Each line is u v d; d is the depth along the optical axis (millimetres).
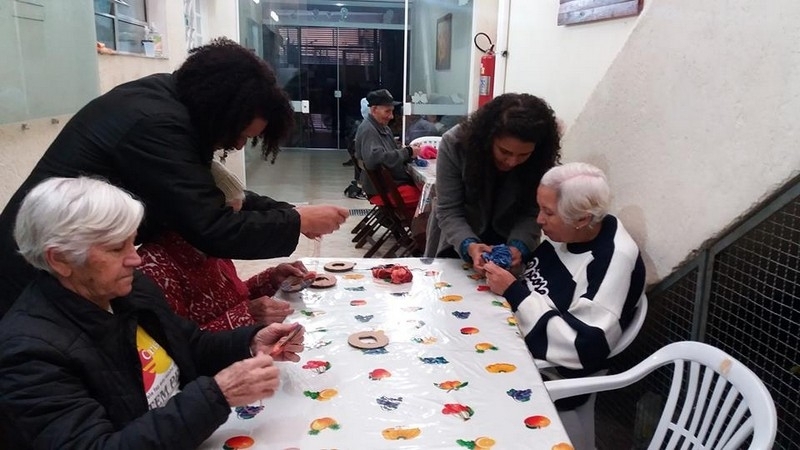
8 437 1003
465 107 5648
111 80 2914
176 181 1302
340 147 9789
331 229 1603
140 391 1046
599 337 1568
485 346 1450
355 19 8555
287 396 1213
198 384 987
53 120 2230
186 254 1462
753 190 1423
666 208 1781
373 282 1902
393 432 1090
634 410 2096
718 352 1331
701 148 1608
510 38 3834
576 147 2363
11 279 1267
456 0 5453
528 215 2008
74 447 879
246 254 1413
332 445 1052
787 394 1518
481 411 1161
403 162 4305
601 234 1717
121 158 1292
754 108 1413
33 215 938
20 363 896
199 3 5336
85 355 954
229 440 1065
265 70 1422
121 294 1011
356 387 1250
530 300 1692
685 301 1797
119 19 3203
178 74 1396
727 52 1502
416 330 1541
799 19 1275
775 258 1502
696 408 1352
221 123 1377
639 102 1915
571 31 2773
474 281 1921
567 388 1453
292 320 1595
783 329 1501
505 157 1854
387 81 9047
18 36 1917
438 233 2328
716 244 1613
